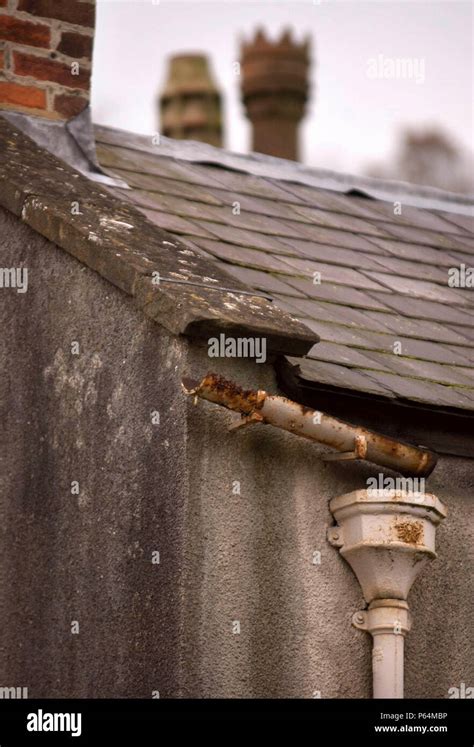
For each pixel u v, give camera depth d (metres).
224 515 8.25
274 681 8.22
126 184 11.16
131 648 8.23
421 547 8.56
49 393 9.11
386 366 9.27
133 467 8.45
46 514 8.94
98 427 8.73
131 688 8.17
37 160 10.16
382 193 13.12
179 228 10.48
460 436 9.19
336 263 10.95
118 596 8.37
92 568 8.56
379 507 8.49
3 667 8.97
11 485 9.20
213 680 8.02
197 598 8.05
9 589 9.05
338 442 8.49
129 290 8.65
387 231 12.23
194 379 8.20
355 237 11.76
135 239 9.16
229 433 8.38
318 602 8.47
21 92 11.27
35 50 11.37
